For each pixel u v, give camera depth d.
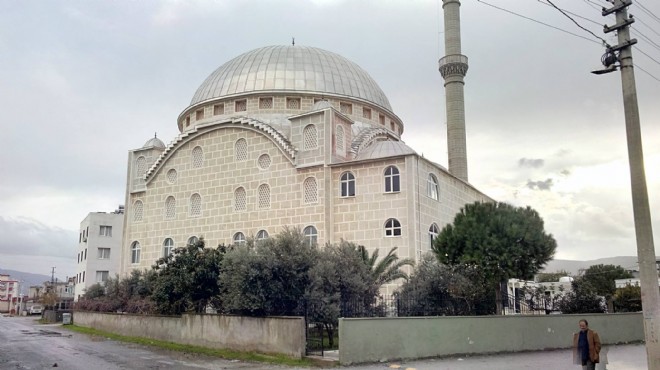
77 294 93.25
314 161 44.78
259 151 47.81
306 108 54.12
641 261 18.08
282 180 46.03
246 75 56.06
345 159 46.16
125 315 40.88
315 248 29.58
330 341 27.42
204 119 56.50
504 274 31.12
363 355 23.06
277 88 54.31
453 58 60.81
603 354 18.11
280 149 46.53
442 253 33.09
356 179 42.81
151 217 53.88
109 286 49.94
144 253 53.56
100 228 87.50
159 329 35.31
